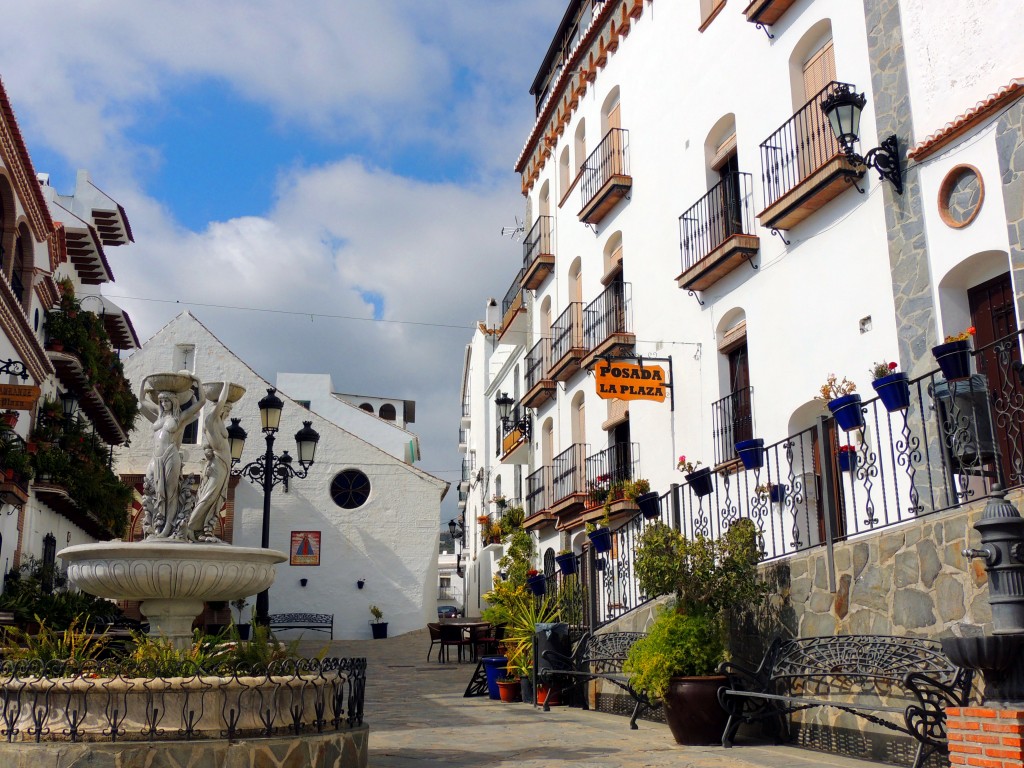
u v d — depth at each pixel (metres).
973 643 5.18
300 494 32.41
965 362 7.20
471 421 43.66
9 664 6.75
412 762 7.79
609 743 8.89
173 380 8.24
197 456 30.31
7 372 15.93
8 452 15.50
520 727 10.34
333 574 31.88
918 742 6.93
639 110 18.89
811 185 11.89
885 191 11.13
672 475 16.47
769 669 8.66
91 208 27.25
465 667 20.36
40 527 19.67
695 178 16.19
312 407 41.41
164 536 7.86
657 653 8.93
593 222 20.95
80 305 22.31
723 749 8.28
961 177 10.09
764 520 12.97
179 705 6.36
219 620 28.86
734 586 9.09
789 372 12.87
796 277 12.87
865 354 11.32
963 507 6.88
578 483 21.27
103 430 25.11
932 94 10.59
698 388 15.63
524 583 16.44
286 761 6.33
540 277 25.02
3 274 15.27
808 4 13.05
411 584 32.19
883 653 7.34
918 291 10.51
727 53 15.29
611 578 13.12
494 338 39.78
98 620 17.34
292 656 7.66
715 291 15.19
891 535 7.59
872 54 11.57
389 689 15.64
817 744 8.14
